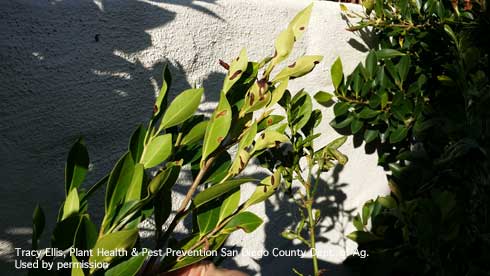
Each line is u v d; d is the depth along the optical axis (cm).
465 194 124
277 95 75
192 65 108
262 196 73
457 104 131
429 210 120
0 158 88
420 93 139
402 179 142
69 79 93
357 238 136
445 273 120
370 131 139
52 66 91
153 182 63
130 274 63
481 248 119
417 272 137
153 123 72
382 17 136
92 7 95
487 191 121
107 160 99
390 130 139
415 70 142
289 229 129
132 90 100
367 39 141
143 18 101
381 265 141
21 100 88
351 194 142
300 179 117
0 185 88
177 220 71
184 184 109
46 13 90
